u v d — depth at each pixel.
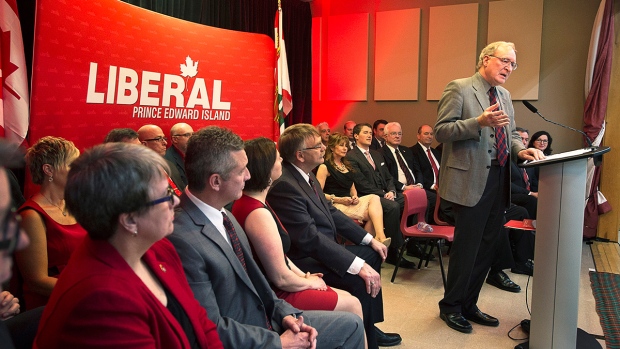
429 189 5.30
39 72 2.47
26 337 1.16
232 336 1.45
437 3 6.06
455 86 2.68
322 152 2.36
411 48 6.19
